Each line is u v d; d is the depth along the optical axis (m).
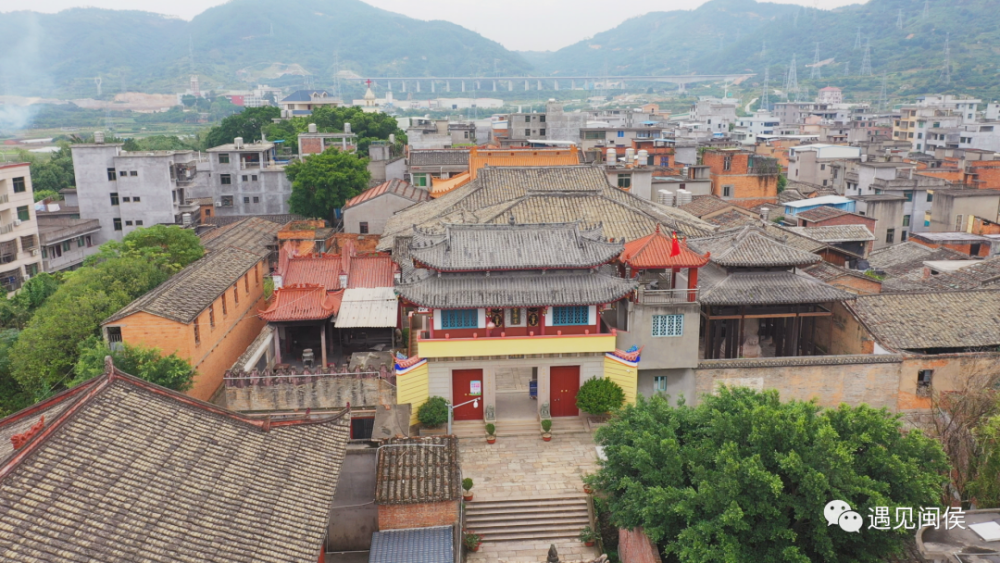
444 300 38.19
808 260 42.75
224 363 46.91
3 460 20.67
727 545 24.19
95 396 23.11
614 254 38.84
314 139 112.19
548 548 32.53
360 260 52.78
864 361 40.16
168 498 20.97
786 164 132.38
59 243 80.19
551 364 40.34
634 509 27.19
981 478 29.64
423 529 30.14
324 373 38.94
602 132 125.75
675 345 40.19
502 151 72.25
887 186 89.19
